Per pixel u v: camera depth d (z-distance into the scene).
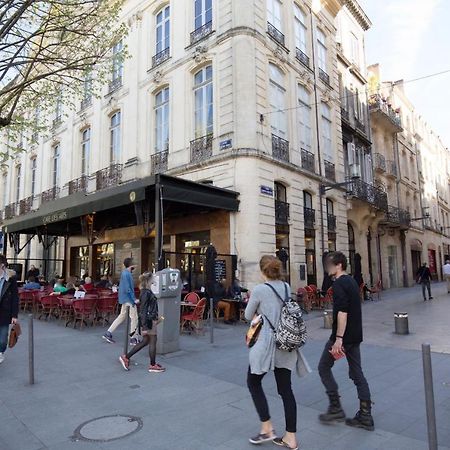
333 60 20.56
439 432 3.85
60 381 5.62
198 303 9.13
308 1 18.70
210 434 3.88
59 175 23.86
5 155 13.32
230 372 6.09
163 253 11.33
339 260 4.23
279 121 15.56
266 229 13.38
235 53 13.98
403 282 27.64
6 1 8.30
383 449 3.52
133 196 10.38
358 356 4.14
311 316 12.70
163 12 17.80
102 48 11.30
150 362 6.39
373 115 26.05
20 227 15.98
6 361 6.75
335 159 19.33
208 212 13.93
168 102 16.86
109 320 11.16
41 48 9.83
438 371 5.96
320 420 4.15
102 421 4.20
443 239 40.88
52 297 11.29
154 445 3.65
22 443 3.72
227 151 13.52
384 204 23.17
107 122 20.14
